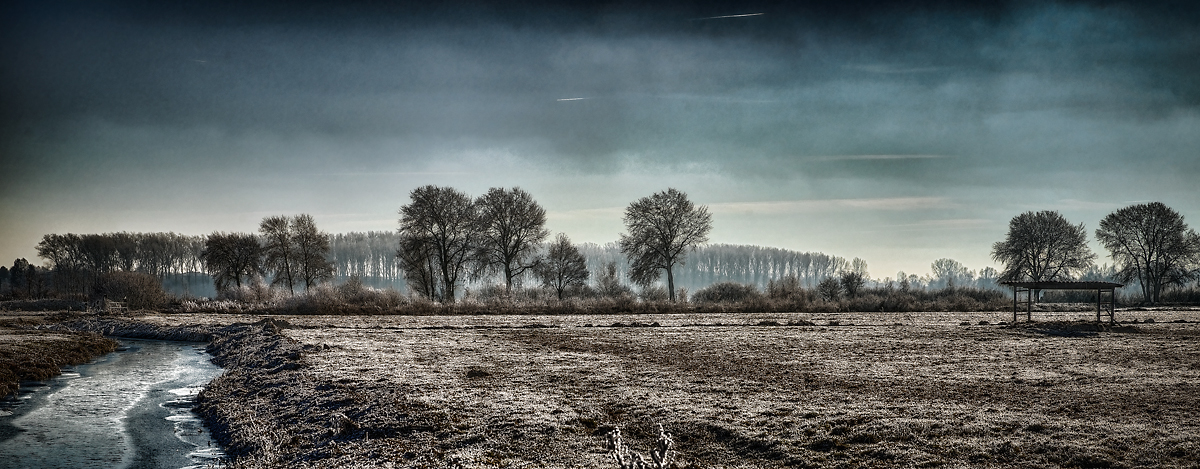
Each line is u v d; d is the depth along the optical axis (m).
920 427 17.00
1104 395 20.97
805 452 15.34
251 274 85.94
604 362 28.56
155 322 51.88
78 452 18.09
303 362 27.81
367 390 22.28
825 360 29.25
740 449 15.88
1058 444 15.38
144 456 17.81
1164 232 85.19
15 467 16.77
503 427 17.66
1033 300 81.94
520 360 29.14
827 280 81.06
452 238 74.44
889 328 45.75
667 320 53.56
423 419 18.41
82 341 40.53
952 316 59.31
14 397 25.33
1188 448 14.77
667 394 21.44
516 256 76.69
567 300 67.00
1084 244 89.00
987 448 15.30
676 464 14.89
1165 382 23.14
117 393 26.11
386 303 64.25
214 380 27.59
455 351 32.31
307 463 16.23
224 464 17.11
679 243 77.31
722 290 80.44
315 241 83.56
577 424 17.94
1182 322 50.28
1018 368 26.72
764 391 21.97
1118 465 14.00
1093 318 56.50
